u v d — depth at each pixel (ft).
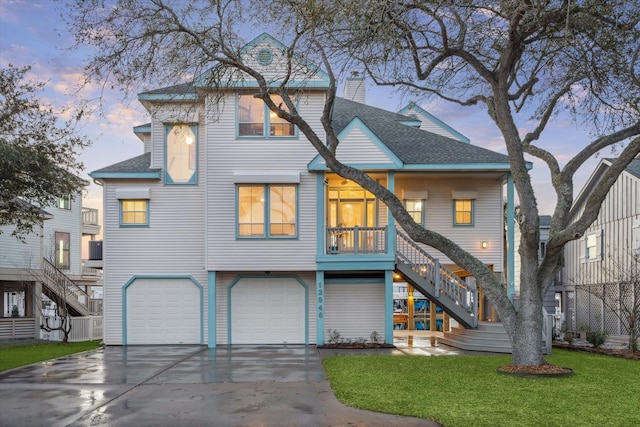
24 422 24.62
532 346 37.35
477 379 33.96
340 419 24.71
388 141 63.98
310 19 37.29
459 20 38.65
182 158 61.36
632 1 37.32
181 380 35.19
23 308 91.81
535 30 37.35
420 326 86.99
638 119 43.19
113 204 61.00
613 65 42.52
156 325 60.23
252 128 57.77
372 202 62.03
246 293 59.62
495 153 59.62
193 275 60.49
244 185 57.41
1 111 48.57
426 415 25.18
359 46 39.32
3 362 45.34
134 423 24.30
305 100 57.77
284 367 40.98
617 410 26.08
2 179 48.65
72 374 38.11
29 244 80.94
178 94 57.57
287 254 57.11
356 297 59.62
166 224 60.90
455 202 62.39
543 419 24.43
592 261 79.92
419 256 61.46
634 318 54.70
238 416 25.40
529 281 37.83
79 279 106.42
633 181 69.31
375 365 40.01
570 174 40.93
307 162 57.57
